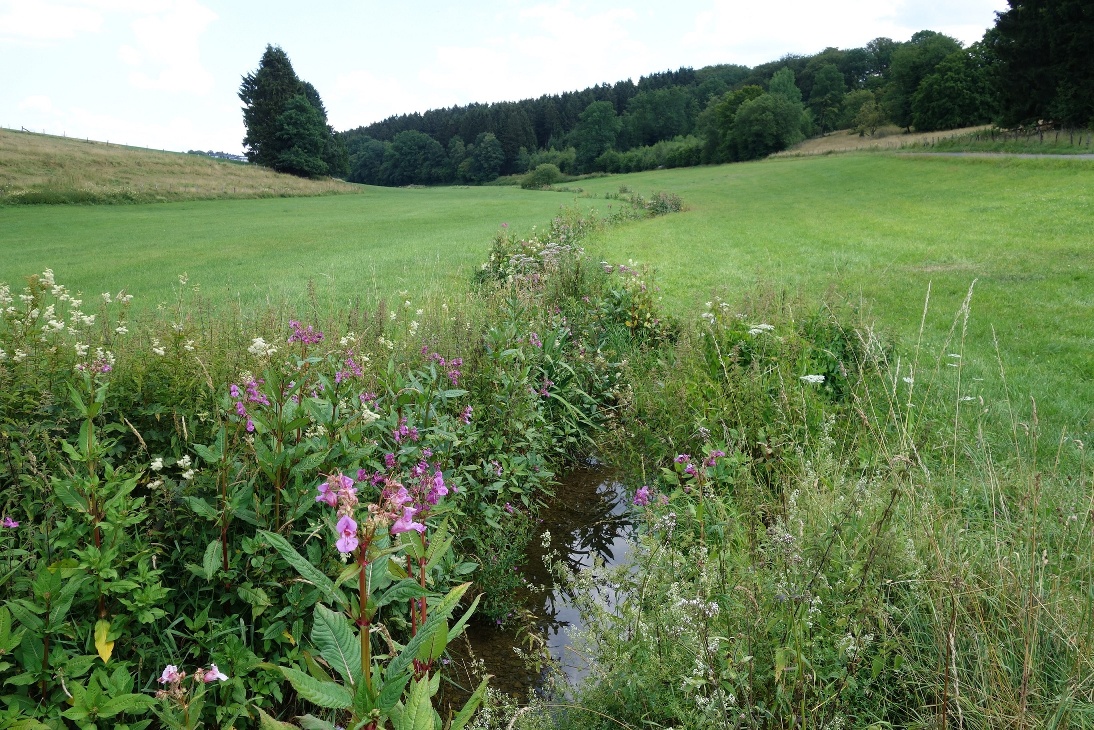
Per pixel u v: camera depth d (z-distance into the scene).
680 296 12.19
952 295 11.17
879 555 2.90
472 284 11.92
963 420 5.43
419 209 46.66
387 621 3.44
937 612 2.68
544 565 4.56
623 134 129.75
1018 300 10.47
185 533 3.15
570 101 145.88
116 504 2.79
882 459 4.43
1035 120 47.31
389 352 5.36
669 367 6.58
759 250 19.12
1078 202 23.97
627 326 8.48
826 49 137.00
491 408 5.27
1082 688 2.45
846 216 28.25
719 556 3.06
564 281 9.26
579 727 2.75
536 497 5.52
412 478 3.36
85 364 3.85
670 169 100.75
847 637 2.52
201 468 3.57
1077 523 3.30
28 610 2.46
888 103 87.50
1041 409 5.90
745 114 93.00
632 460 5.67
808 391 5.59
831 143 91.56
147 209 44.44
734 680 2.48
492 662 3.61
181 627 3.04
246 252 23.19
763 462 4.92
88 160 56.56
